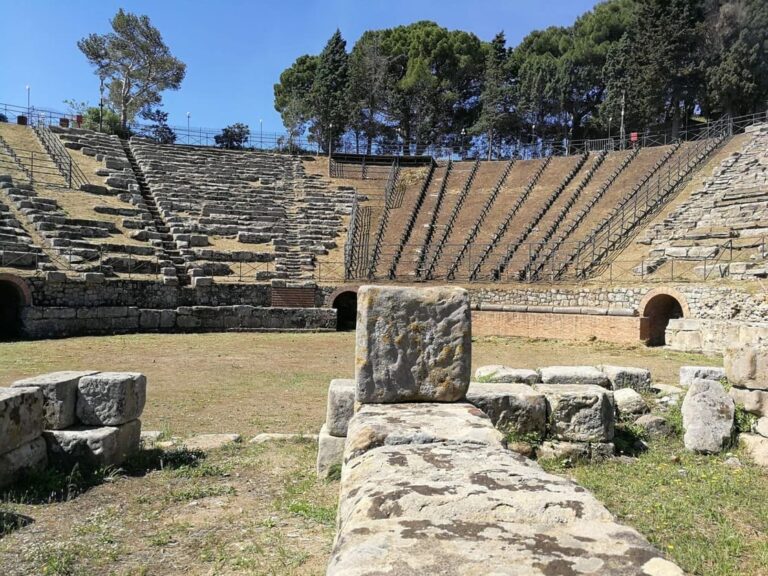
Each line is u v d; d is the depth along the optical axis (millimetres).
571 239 33531
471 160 50438
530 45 72188
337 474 7449
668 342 23531
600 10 68875
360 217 42750
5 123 43750
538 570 2439
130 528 5812
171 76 65000
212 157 47938
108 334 26219
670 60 50500
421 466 3896
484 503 3170
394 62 68188
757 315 20984
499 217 38938
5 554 5164
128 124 61812
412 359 6469
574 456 8055
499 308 29562
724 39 50469
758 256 24234
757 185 29969
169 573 4832
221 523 5949
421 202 43906
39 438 7441
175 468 7934
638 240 30594
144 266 30375
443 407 6125
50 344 22125
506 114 61656
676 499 6613
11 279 23938
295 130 58438
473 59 68188
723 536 5559
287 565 4895
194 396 13383
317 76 63906
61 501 6598
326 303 32500
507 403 8141
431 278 33438
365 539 2791
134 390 8273
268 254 35719
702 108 55094
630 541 2775
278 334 28906
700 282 23812
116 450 7781
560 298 28312
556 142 65188
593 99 64750
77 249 28422
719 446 8516
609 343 25297
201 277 30688
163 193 39688
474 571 2414
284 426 10656
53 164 38562
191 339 25594
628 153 41125
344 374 17062
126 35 61688
